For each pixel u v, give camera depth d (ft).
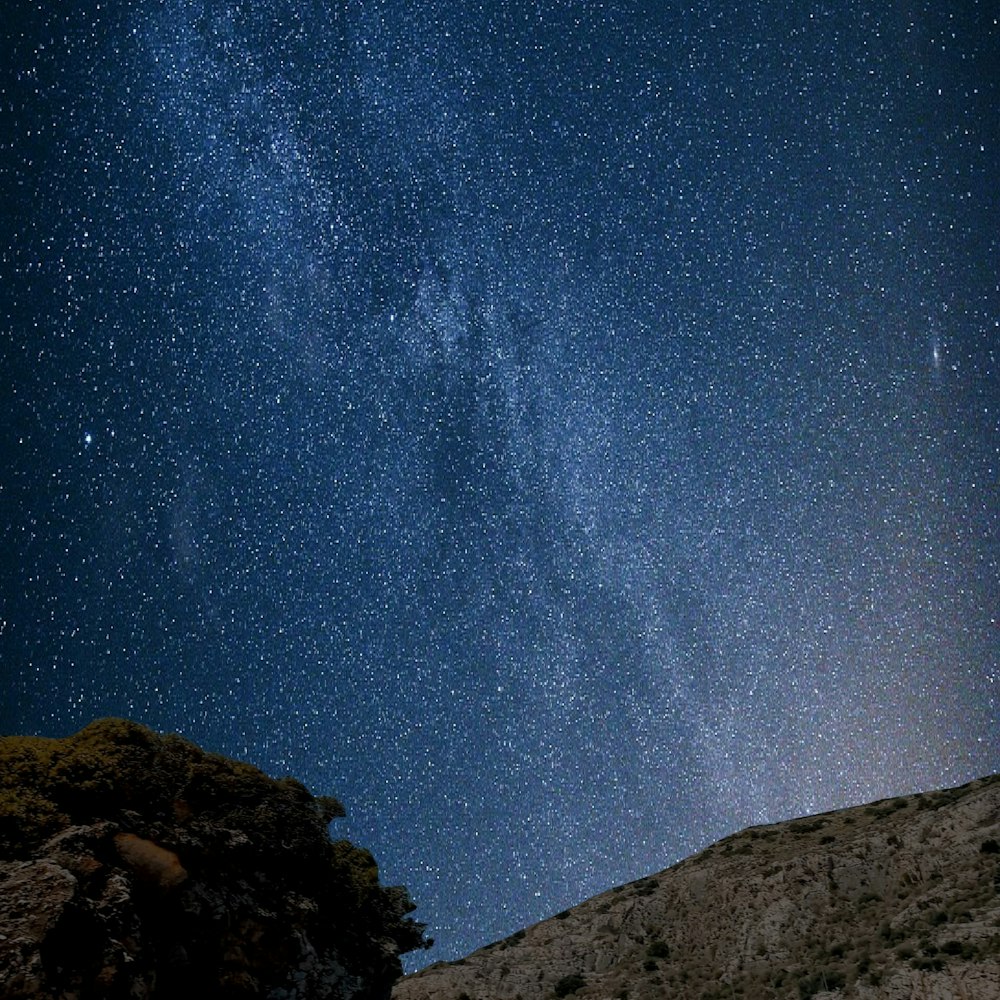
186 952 38.99
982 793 160.04
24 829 36.19
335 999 44.06
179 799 43.91
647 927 169.37
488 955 179.42
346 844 51.21
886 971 121.49
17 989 30.22
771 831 203.51
